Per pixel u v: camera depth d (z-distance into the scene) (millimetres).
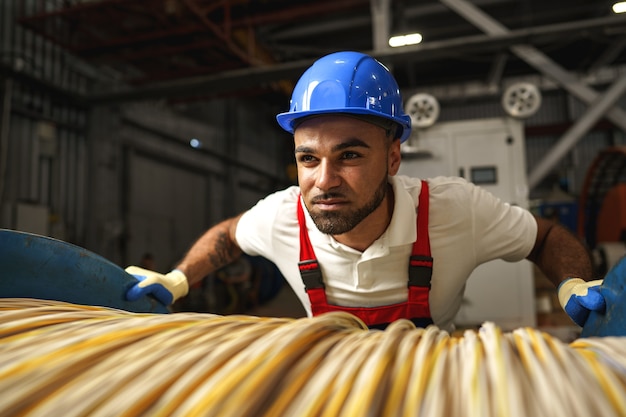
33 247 733
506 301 4676
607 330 689
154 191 10656
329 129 885
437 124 5031
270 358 348
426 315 1080
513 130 4910
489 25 6242
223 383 325
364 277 1077
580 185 13688
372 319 1106
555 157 6211
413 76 12070
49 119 8008
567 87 6215
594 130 13430
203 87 7473
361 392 313
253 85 7375
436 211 1078
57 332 421
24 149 7617
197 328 422
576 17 9828
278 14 7609
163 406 316
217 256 1331
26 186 7637
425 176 5008
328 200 900
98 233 8680
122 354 375
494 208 1132
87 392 331
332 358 363
